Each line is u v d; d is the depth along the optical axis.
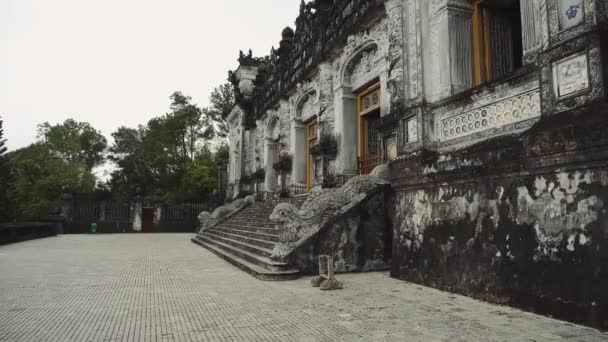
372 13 12.25
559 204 5.44
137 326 5.36
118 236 29.91
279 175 21.48
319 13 16.30
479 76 8.59
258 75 27.17
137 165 52.19
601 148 4.81
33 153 48.00
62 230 32.53
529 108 6.38
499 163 6.34
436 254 7.82
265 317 5.76
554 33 5.68
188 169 44.50
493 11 8.91
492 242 6.53
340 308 6.24
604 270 4.79
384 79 12.15
